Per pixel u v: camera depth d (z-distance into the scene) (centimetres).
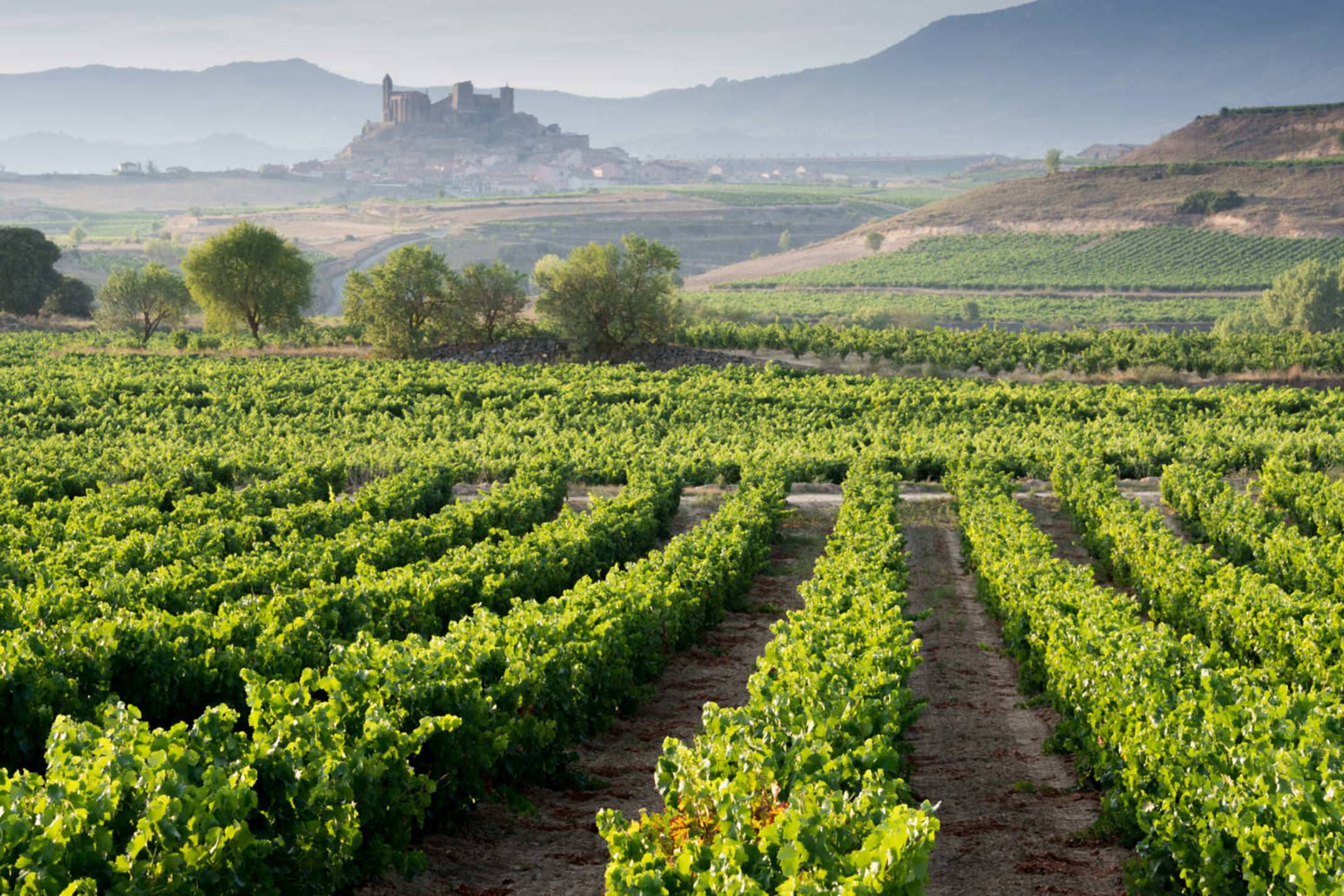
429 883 988
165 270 8750
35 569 1953
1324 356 6850
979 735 1585
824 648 1384
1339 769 945
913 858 718
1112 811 1117
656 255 7594
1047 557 2305
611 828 814
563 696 1316
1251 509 2950
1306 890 759
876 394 6047
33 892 669
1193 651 1448
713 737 943
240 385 6162
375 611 1667
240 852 783
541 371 6888
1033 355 7319
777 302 16288
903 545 2625
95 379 6025
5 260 10600
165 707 1278
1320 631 1633
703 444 4694
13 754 1150
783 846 709
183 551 2231
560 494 3603
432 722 1015
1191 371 7119
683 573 2059
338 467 3747
